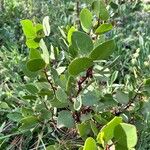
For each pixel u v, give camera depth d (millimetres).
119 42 413
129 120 294
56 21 460
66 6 503
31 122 284
